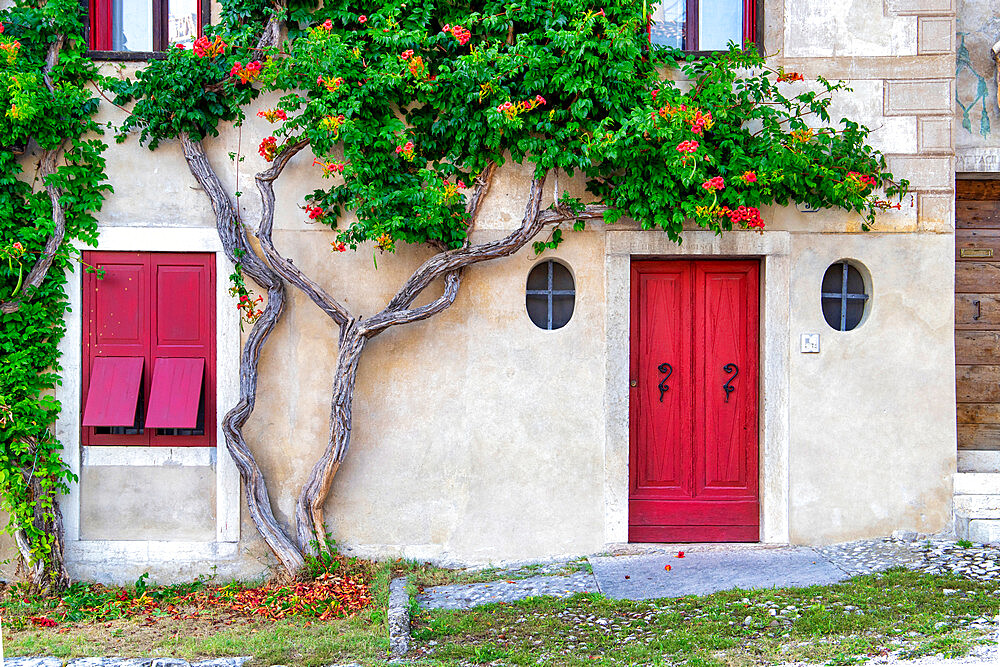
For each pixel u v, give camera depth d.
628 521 5.91
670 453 6.01
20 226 5.58
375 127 5.54
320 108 5.32
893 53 5.81
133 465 5.77
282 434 5.77
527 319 5.82
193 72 5.48
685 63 5.80
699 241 5.79
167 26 5.89
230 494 5.72
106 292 5.74
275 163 5.61
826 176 5.52
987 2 6.09
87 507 5.75
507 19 5.48
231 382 5.73
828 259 5.82
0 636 4.69
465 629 4.61
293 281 5.62
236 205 5.73
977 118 6.08
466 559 5.82
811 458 5.84
